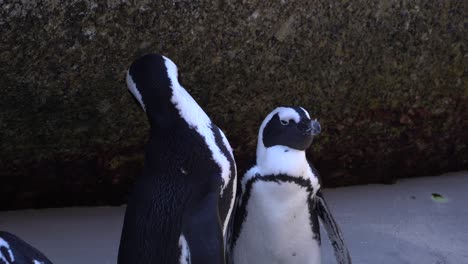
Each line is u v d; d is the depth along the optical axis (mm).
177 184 2162
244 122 3092
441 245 2896
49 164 3025
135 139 3041
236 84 3000
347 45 3035
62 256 2795
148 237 2141
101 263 2771
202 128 2221
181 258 2127
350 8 2977
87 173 3076
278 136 2480
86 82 2869
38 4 2705
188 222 2131
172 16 2816
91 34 2781
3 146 2949
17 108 2873
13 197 3076
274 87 3041
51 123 2936
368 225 3014
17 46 2748
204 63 2928
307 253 2572
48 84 2844
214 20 2857
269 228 2518
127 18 2783
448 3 3090
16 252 1891
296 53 2994
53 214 3074
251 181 2500
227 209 2232
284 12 2910
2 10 2684
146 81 2227
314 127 2463
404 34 3086
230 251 2580
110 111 2953
